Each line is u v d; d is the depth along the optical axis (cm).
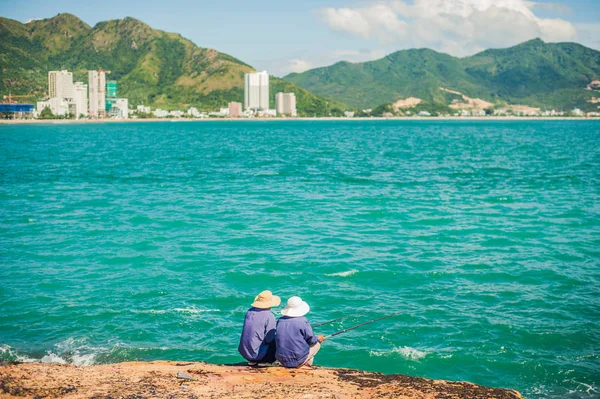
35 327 1664
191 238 2714
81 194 4234
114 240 2672
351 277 2103
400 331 1625
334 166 6562
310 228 2941
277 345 1116
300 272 2162
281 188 4575
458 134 17188
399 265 2250
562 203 3706
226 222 3102
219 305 1838
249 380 1035
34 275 2127
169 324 1689
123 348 1541
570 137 14538
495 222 3078
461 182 4928
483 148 9938
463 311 1766
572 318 1706
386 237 2733
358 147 10519
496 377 1383
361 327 1658
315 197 4041
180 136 16188
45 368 1081
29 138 14562
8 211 3462
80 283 2038
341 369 1148
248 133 18712
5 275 2123
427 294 1922
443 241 2653
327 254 2417
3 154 8675
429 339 1578
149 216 3281
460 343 1548
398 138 14450
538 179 5112
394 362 1457
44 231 2869
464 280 2066
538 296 1894
